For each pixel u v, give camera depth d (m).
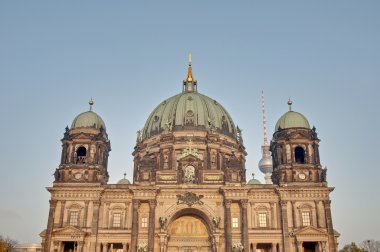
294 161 110.25
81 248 99.25
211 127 129.12
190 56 158.50
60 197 105.12
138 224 103.31
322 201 104.75
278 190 105.06
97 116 119.12
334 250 99.25
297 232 99.94
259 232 102.62
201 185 107.12
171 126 129.75
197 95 141.38
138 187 104.62
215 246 100.69
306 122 115.88
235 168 108.38
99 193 105.31
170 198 106.19
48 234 100.44
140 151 132.38
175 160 122.88
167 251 107.06
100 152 112.62
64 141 112.62
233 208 105.69
